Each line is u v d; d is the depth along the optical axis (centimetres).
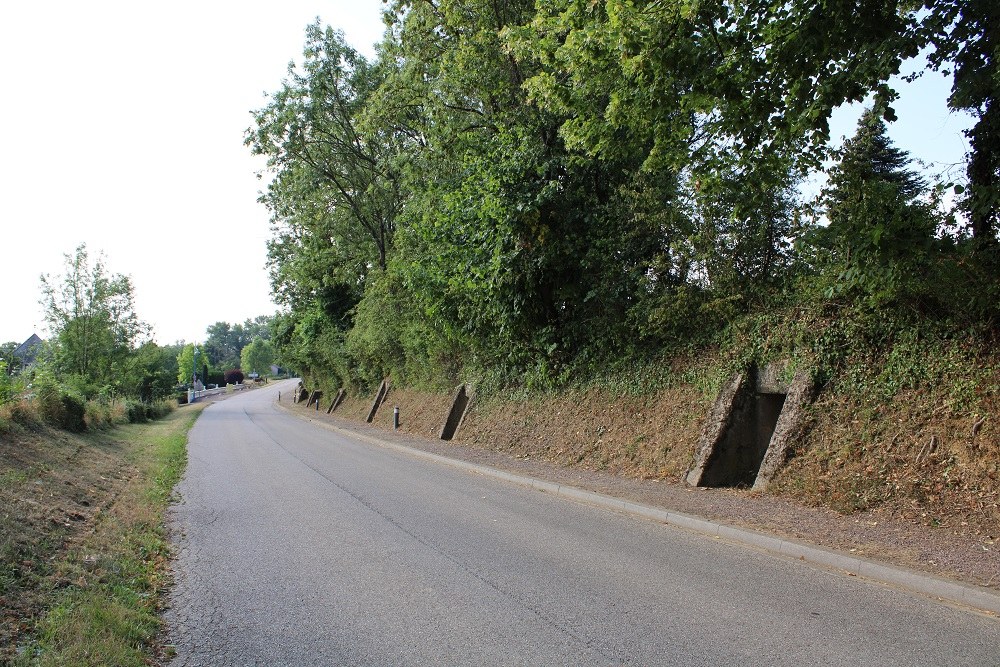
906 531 720
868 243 904
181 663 423
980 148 893
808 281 1162
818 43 827
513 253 1560
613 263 1489
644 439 1277
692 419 1205
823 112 889
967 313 887
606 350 1556
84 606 479
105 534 720
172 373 5738
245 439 2273
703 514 848
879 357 976
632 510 927
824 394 1011
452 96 1962
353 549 712
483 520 867
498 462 1459
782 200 1261
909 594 559
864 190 922
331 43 2723
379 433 2442
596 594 557
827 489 881
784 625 485
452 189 1897
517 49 1277
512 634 468
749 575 615
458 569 634
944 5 806
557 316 1691
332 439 2311
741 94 912
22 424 1332
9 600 468
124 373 3650
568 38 1034
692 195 1363
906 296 950
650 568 638
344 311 4038
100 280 3456
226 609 527
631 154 1402
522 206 1497
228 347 17788
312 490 1122
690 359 1313
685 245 1345
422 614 510
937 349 904
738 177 1099
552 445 1508
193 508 962
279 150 2798
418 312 2261
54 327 3394
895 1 805
